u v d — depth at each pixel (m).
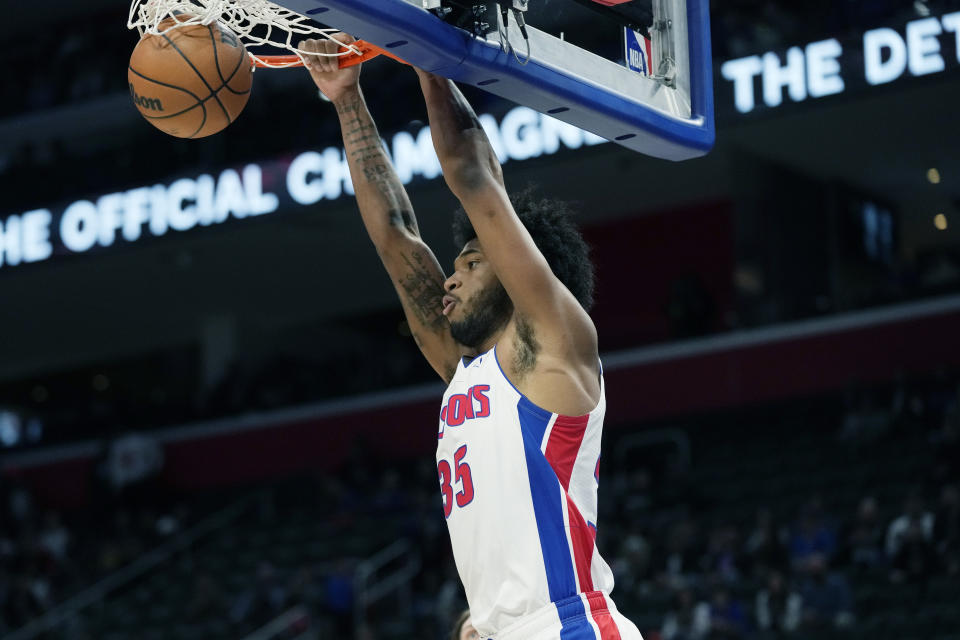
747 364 18.33
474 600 2.70
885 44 13.11
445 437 2.76
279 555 16.95
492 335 2.81
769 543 12.44
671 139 3.17
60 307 22.98
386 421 20.48
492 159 2.71
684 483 15.28
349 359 22.56
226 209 16.94
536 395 2.65
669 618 11.63
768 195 18.66
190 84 3.02
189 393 25.53
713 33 14.71
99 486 20.70
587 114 3.00
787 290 18.61
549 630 2.60
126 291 22.33
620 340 20.77
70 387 26.75
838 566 12.37
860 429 15.62
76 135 21.25
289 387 21.69
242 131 18.11
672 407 18.75
